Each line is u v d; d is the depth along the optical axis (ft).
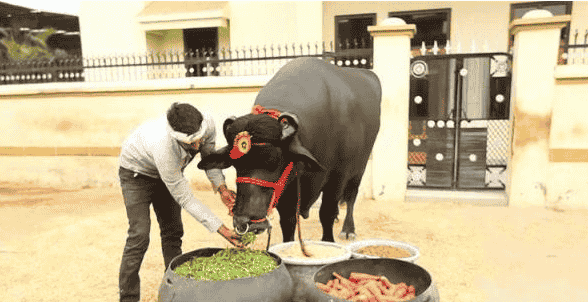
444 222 17.38
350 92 11.58
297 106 9.17
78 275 11.90
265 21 33.78
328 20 35.55
